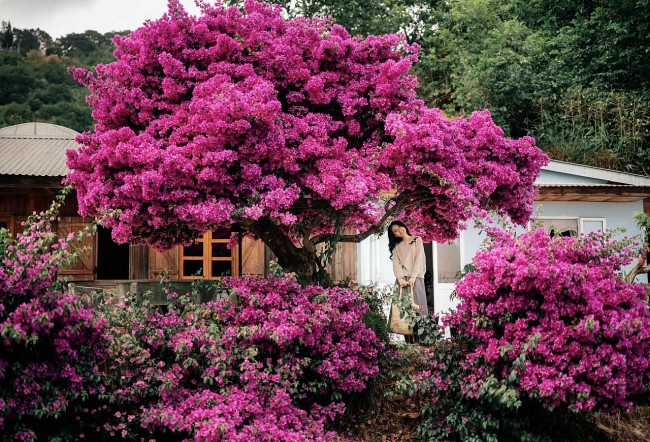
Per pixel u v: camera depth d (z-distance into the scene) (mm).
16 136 12906
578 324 5367
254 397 5355
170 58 6297
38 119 26203
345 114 6520
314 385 6059
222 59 6574
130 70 6500
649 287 5785
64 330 4941
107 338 5430
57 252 5141
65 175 9836
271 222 7141
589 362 5277
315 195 6406
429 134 5949
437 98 19531
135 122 6605
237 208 6027
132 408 5547
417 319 6250
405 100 6625
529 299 5656
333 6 19969
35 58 29922
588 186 9750
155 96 6551
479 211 6133
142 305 6016
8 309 4852
